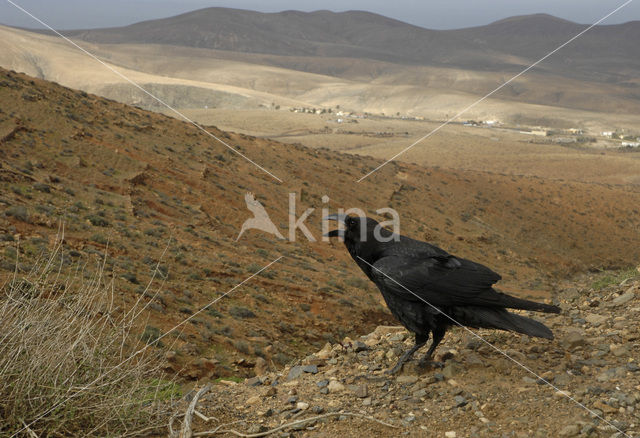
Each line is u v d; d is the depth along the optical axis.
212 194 44.28
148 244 24.19
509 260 55.19
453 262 6.13
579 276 57.91
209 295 20.03
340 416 5.58
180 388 6.51
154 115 62.72
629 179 180.88
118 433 4.66
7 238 16.47
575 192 88.50
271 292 23.25
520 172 192.38
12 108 43.91
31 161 35.38
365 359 7.53
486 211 71.44
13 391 4.36
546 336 5.63
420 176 78.81
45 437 4.35
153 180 41.69
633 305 8.50
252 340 16.39
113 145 45.06
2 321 4.59
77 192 30.38
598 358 6.64
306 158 69.62
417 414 5.57
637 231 78.75
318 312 22.56
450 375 6.45
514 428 5.12
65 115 47.06
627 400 5.36
